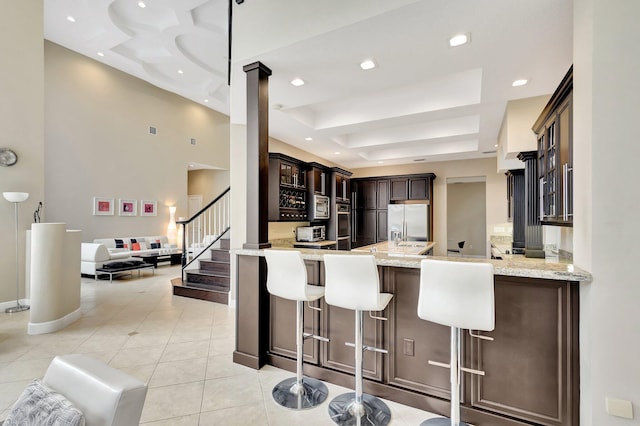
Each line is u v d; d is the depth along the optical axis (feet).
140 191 26.84
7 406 6.51
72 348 9.50
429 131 17.92
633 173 4.67
